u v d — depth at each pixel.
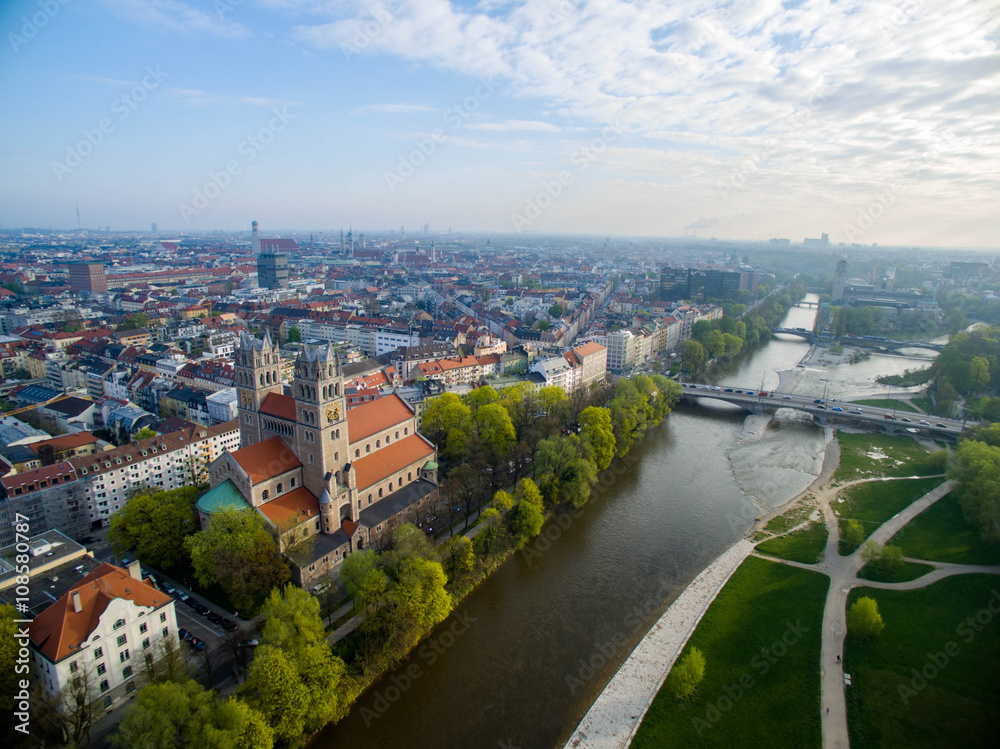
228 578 109.44
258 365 139.12
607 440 182.50
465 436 174.25
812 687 101.19
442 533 143.12
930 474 186.00
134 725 73.00
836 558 139.62
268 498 124.44
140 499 126.94
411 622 106.06
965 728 92.19
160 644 98.00
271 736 80.25
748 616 119.88
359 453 144.25
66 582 100.69
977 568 130.62
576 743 91.50
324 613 114.75
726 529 155.25
